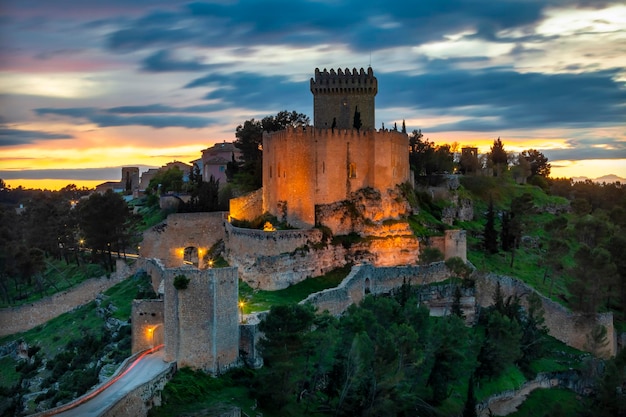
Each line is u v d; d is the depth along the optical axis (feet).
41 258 451.94
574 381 348.59
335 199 403.54
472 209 526.57
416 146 558.97
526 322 363.15
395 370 258.57
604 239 501.56
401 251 398.62
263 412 226.58
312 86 453.58
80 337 340.80
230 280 239.91
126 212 431.84
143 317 260.83
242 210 428.15
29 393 291.79
